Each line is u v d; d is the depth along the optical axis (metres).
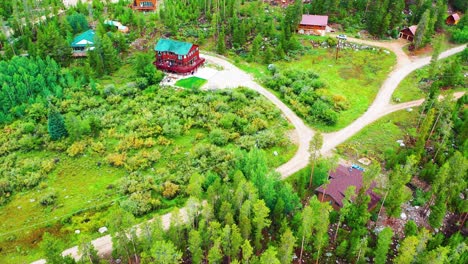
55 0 151.50
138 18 132.50
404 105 101.81
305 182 74.62
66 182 79.88
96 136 91.44
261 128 92.62
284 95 104.62
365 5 142.88
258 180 69.31
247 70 117.75
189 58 114.25
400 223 70.62
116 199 74.69
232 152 83.19
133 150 87.06
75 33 133.75
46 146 88.88
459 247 61.59
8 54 114.19
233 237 57.34
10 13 146.12
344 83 111.06
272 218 68.25
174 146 88.44
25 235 68.50
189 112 96.88
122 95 104.44
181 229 61.59
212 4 145.12
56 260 54.25
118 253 60.50
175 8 142.62
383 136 91.44
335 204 71.38
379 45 129.00
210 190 64.69
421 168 82.31
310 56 123.94
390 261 64.06
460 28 134.00
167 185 76.00
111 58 113.81
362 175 75.88
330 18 141.25
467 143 82.69
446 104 86.69
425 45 127.50
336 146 88.44
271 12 145.62
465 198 74.06
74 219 70.81
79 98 103.06
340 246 62.78
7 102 96.81
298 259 64.00
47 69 106.56
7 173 81.12
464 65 117.69
